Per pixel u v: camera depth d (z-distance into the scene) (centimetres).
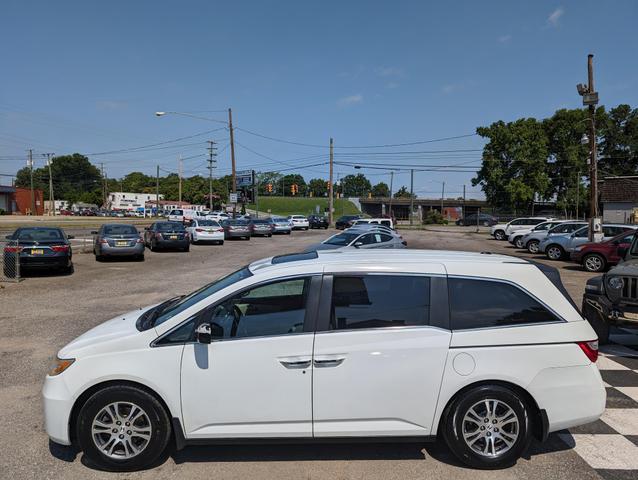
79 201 13575
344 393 372
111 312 960
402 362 373
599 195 4897
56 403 375
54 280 1396
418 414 374
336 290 388
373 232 1521
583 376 380
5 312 959
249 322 386
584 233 2120
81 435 375
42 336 779
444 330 380
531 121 5481
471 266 399
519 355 376
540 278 399
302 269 394
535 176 5375
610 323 701
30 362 646
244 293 389
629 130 6238
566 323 388
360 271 392
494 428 380
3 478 367
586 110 5734
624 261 795
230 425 375
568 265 1966
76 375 375
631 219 3966
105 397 373
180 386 372
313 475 370
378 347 373
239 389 371
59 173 15562
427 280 392
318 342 374
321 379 371
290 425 374
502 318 386
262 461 391
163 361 373
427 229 5769
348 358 371
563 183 5866
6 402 512
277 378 371
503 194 5591
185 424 374
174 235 2375
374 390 372
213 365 371
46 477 370
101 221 6038
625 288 692
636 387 565
